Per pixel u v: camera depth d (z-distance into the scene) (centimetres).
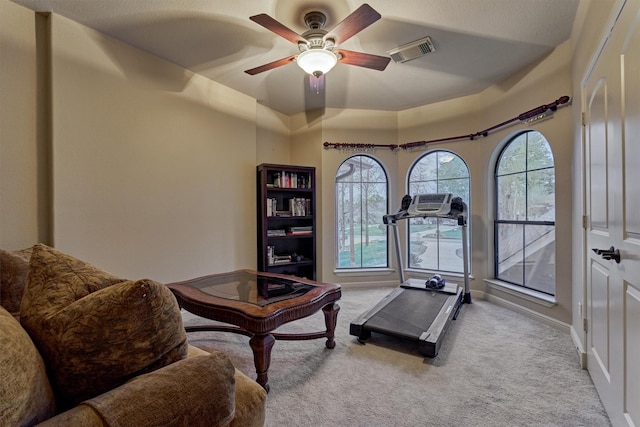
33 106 234
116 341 84
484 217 390
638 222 127
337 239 469
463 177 422
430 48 289
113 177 273
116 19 248
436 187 445
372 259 477
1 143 220
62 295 92
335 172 460
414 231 464
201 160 349
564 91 280
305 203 450
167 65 314
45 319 85
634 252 131
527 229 345
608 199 166
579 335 244
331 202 458
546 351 248
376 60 248
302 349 255
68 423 68
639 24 123
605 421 167
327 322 254
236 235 391
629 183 136
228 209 380
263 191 406
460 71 338
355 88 386
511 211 367
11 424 65
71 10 235
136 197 289
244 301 214
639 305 128
